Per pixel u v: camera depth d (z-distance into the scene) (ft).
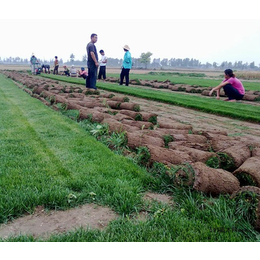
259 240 7.68
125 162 12.99
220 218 8.55
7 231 7.97
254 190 8.57
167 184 11.11
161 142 14.90
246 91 51.13
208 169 10.48
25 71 133.39
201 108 30.50
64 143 15.62
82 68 77.30
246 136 19.56
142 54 392.27
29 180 10.67
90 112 21.76
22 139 16.15
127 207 9.21
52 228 8.18
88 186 10.48
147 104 34.12
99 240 7.41
